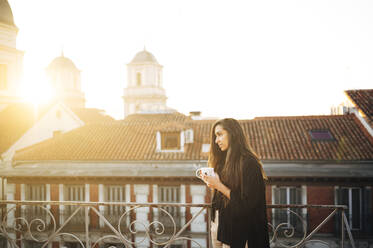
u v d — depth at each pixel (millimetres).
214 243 3781
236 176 3199
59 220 20750
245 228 3191
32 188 21859
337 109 28391
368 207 18953
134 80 75875
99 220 20406
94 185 21094
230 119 3443
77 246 20375
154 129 24375
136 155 21531
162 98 78000
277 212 19281
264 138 21781
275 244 4414
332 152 20000
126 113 76250
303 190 19375
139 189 20625
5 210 4945
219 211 3486
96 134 24609
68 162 21828
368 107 22125
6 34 30125
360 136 21312
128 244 4523
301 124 23125
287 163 19859
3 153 27312
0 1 30031
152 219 20156
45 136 32094
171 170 20609
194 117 35719
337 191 19188
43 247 4754
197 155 21109
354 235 18750
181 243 19625
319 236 18781
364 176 18594
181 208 20094
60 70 68312
